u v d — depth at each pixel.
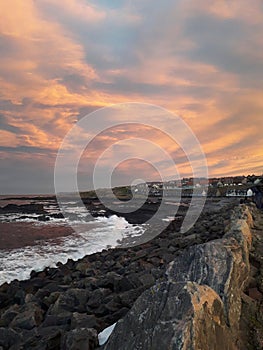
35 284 10.21
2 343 5.44
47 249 17.81
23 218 39.44
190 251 4.82
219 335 3.14
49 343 4.54
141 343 2.89
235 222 8.24
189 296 3.03
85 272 10.79
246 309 4.26
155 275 7.74
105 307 6.05
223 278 4.01
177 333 2.68
